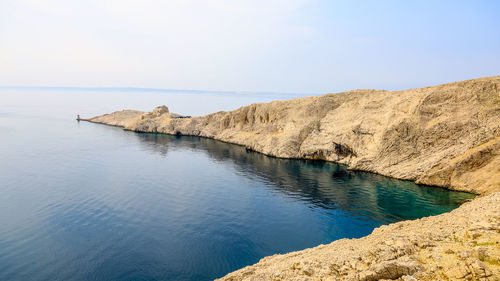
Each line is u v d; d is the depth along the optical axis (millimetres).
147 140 103250
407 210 34094
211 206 37469
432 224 16359
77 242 26953
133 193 43000
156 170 59125
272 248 25906
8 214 33688
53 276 21453
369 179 49406
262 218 33219
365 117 61812
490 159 37656
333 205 37250
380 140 55031
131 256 24453
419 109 50625
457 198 36594
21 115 182500
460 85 49375
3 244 26328
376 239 16453
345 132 64188
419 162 47219
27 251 25125
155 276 21469
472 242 11891
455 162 40469
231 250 25531
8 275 21484
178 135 120062
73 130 125188
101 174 54750
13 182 47562
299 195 41969
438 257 11453
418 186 43250
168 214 34469
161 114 137250
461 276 9984
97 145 89562
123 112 165500
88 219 32562
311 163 65875
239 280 15195
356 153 59812
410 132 50094
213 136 111062
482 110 43500
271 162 67750
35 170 56406
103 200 39375
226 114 112688
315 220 32375
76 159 68312
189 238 27938
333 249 16562
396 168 49688
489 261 10234
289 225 31109
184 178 52656
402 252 12359
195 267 22766
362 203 37406
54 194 41625
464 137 43094
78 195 41344
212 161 69062
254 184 48469
